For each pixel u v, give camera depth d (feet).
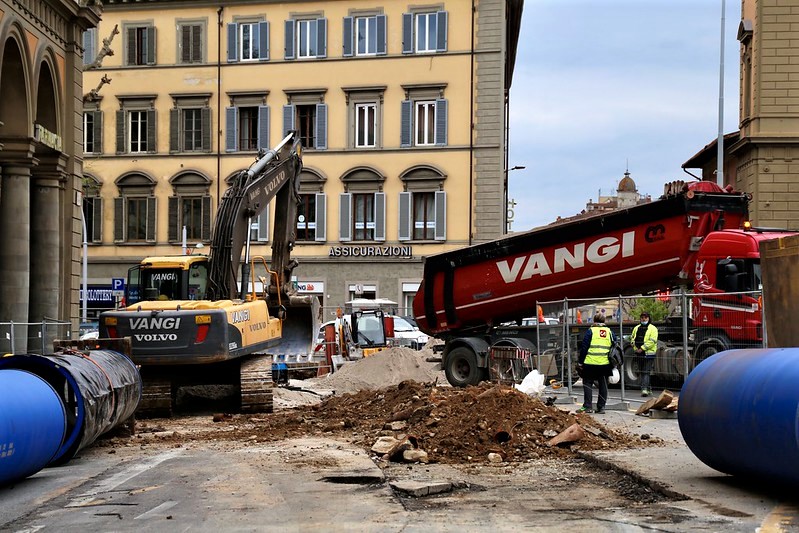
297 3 153.58
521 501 30.09
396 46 150.71
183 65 156.56
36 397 34.32
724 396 30.83
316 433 48.55
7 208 82.58
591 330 57.16
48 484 34.40
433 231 149.89
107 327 56.75
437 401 47.70
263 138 154.71
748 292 58.13
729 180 148.77
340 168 152.25
